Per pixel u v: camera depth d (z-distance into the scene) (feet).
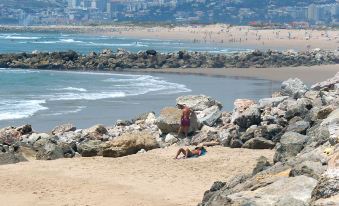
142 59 483.10
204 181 114.32
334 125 93.50
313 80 375.04
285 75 407.03
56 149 143.74
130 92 299.58
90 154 141.49
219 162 127.85
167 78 387.96
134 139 142.72
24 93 292.81
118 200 102.17
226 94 295.89
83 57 484.74
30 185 113.50
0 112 231.91
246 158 129.90
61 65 470.80
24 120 217.56
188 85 339.36
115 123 203.82
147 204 99.40
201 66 480.23
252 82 362.53
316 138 94.27
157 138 157.99
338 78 192.24
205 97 187.01
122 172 123.13
